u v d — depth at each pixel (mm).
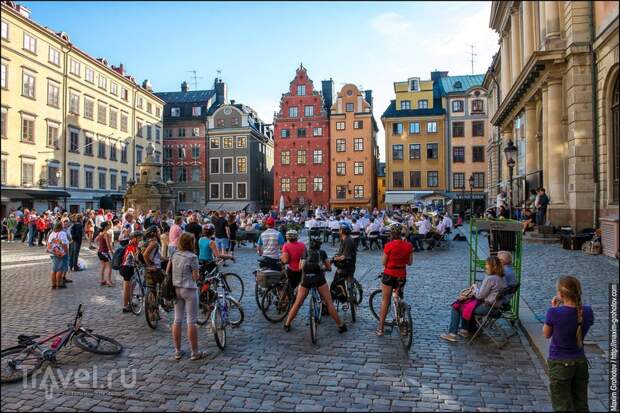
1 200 10867
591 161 17641
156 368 6473
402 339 7270
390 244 7809
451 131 55375
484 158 54562
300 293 8062
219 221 17094
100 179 49469
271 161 75312
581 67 17656
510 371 6199
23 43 37594
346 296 9016
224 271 15312
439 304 10023
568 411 4383
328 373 6184
